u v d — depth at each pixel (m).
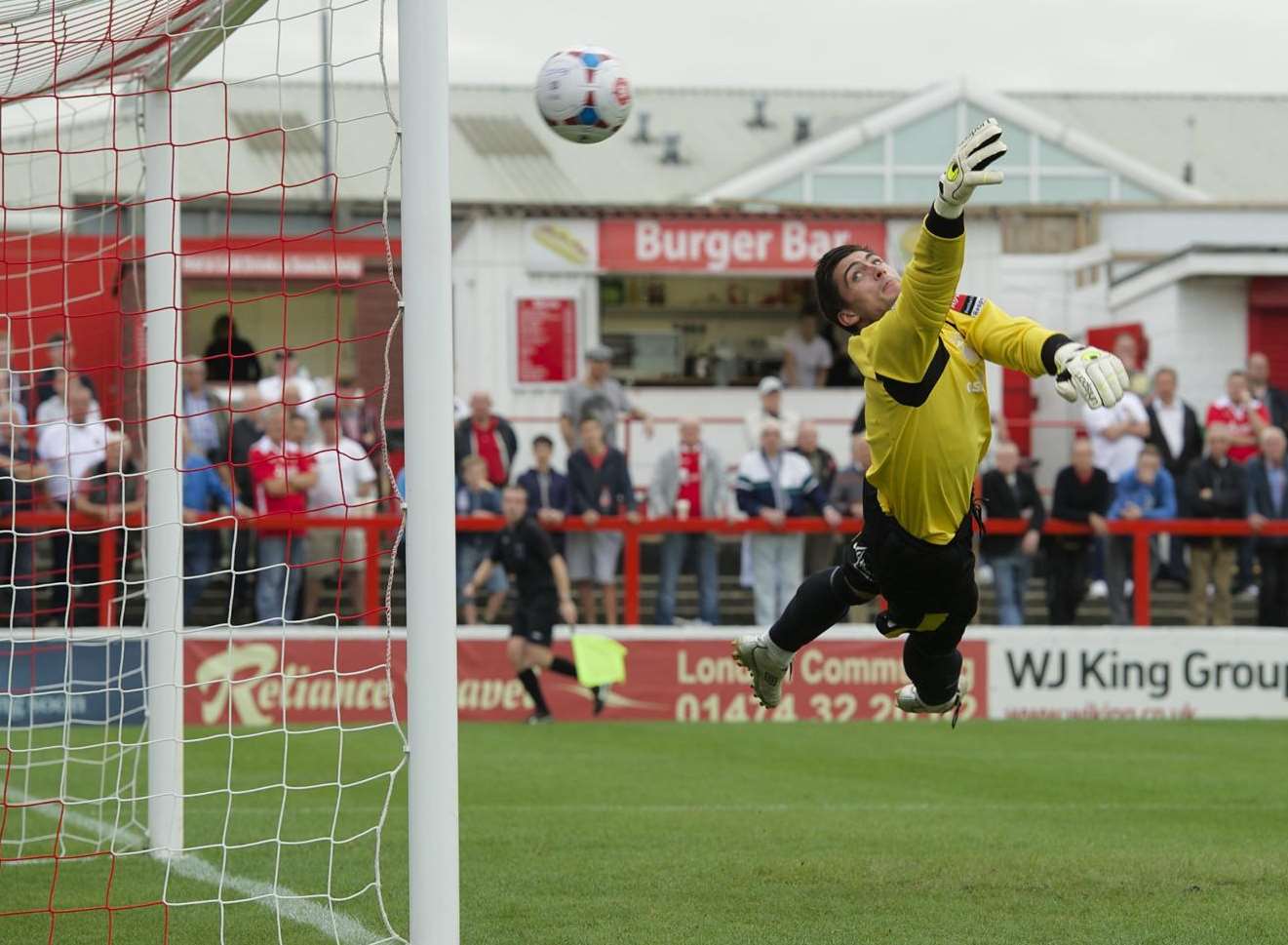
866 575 20.66
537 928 21.41
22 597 50.56
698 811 32.72
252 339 79.56
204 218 87.00
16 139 51.47
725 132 170.62
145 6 24.69
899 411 18.34
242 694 52.44
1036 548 57.62
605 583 57.72
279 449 54.16
